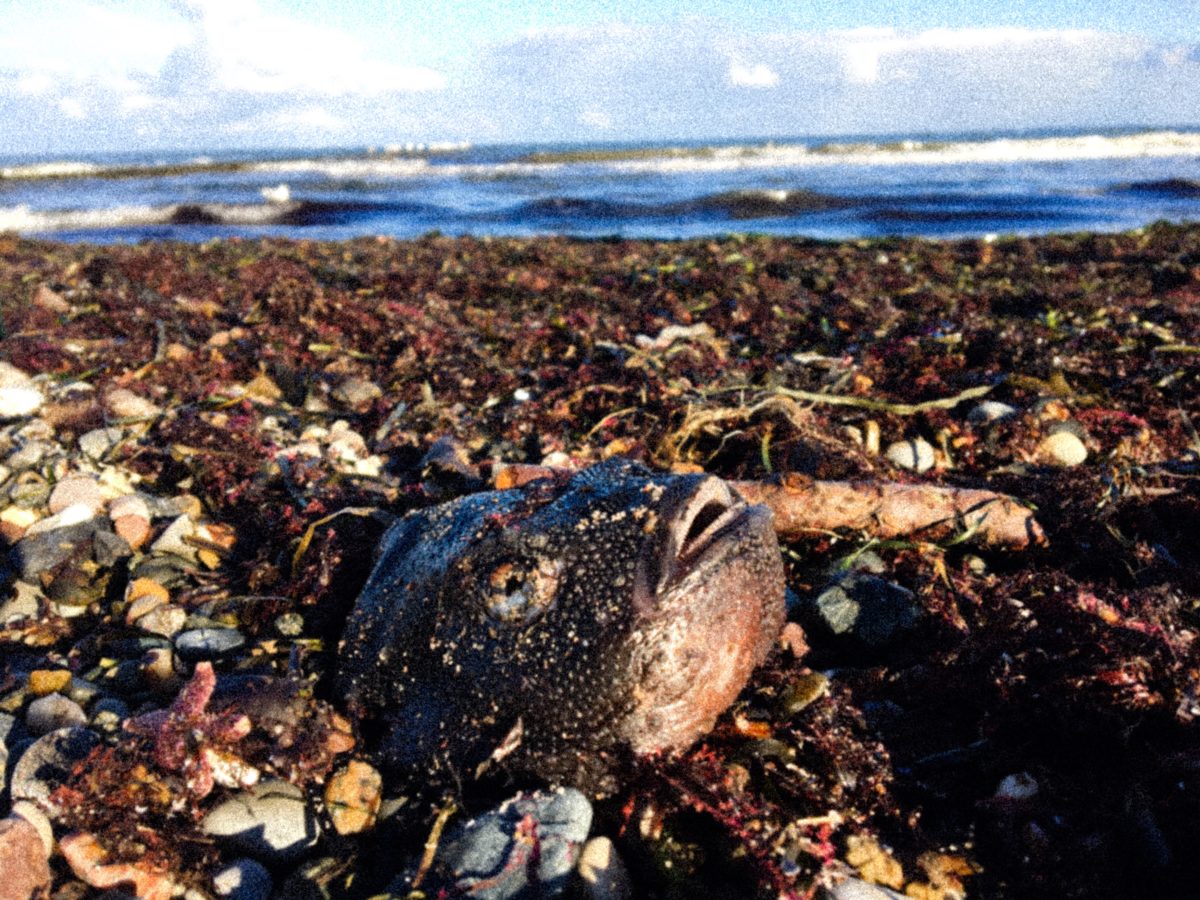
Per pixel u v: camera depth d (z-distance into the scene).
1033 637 0.40
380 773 0.38
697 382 0.83
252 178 4.66
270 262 1.64
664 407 0.74
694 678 0.35
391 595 0.41
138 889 0.32
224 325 1.16
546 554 0.36
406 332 1.06
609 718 0.34
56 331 1.10
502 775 0.36
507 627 0.36
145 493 0.64
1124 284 1.49
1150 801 0.33
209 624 0.48
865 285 1.40
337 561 0.48
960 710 0.41
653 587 0.34
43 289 1.27
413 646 0.39
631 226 2.81
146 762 0.35
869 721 0.41
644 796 0.34
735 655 0.36
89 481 0.63
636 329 1.09
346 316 1.11
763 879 0.31
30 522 0.61
